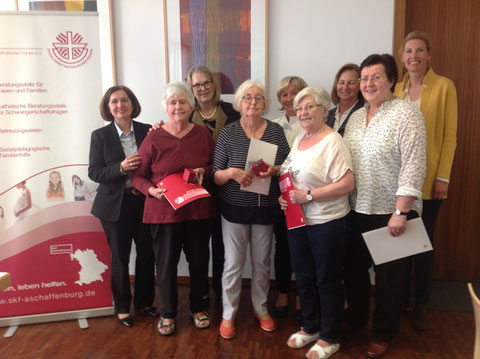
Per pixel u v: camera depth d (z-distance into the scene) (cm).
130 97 225
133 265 295
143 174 212
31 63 219
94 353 202
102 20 270
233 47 264
